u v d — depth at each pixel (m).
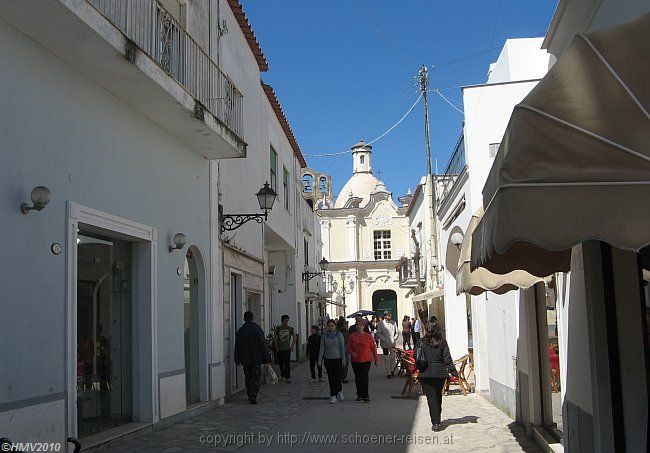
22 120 7.50
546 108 4.72
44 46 8.02
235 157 14.12
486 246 4.98
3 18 7.23
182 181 12.73
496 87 15.65
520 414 11.45
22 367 7.22
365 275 53.25
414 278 35.03
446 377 11.10
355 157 64.00
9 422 6.88
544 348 10.30
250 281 18.41
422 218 31.17
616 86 4.68
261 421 12.03
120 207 9.95
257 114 19.72
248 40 18.14
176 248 12.01
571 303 7.77
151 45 10.41
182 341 12.30
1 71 7.17
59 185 8.20
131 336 10.94
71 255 8.33
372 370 25.25
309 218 36.53
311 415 12.88
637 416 6.11
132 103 10.35
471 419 12.22
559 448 8.60
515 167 4.59
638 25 4.92
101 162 9.40
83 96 8.97
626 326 6.28
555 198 4.43
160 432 10.66
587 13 7.76
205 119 11.61
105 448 9.08
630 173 4.38
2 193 7.07
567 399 8.15
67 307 8.15
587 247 6.57
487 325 15.28
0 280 6.94
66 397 8.00
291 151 27.83
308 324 35.69
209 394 13.84
